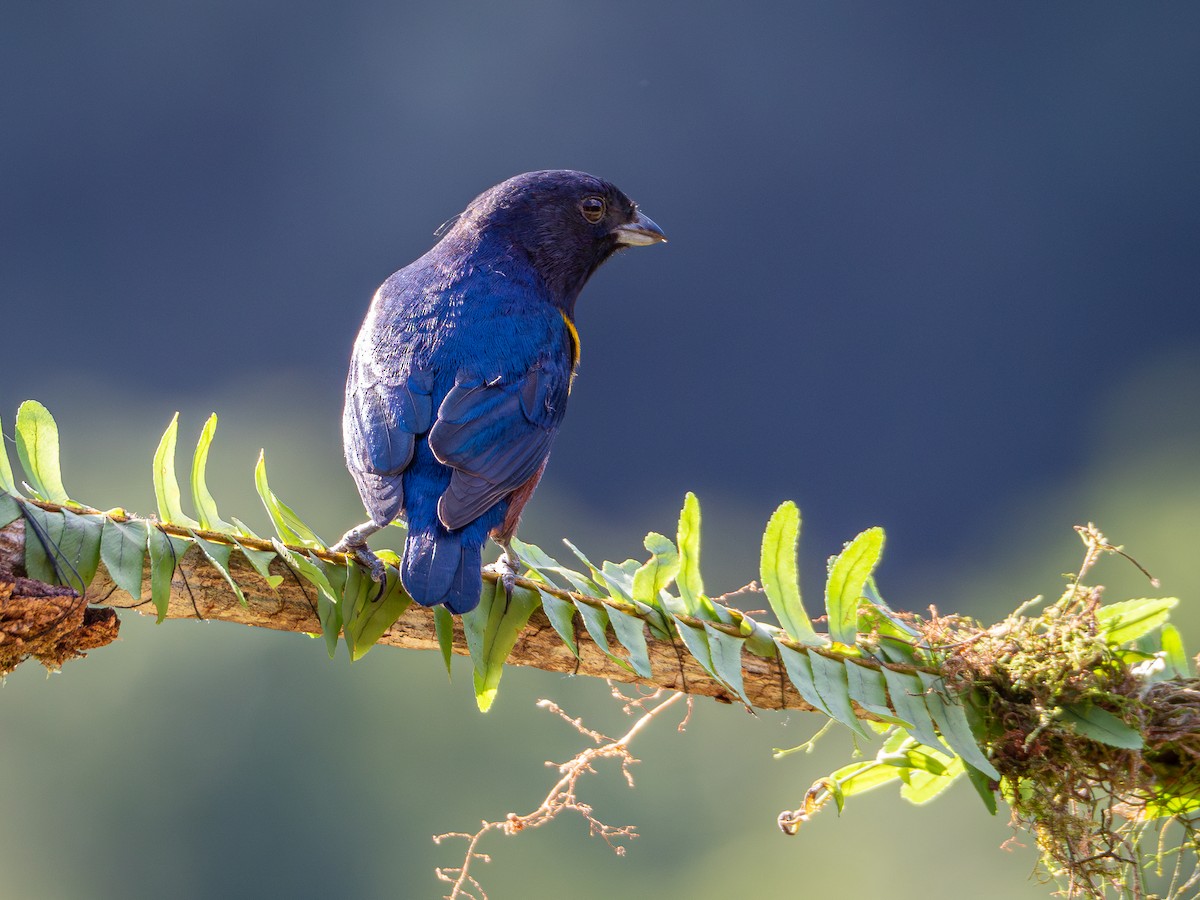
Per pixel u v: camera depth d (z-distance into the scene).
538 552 4.72
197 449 4.29
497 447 5.76
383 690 15.84
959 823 15.35
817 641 4.68
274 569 4.38
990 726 4.71
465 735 15.62
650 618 4.59
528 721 15.80
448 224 7.26
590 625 4.50
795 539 4.68
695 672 4.61
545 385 6.09
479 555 4.60
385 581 4.55
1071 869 4.72
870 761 5.01
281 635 16.28
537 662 4.63
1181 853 4.76
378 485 5.55
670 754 16.48
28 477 4.18
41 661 4.14
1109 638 4.86
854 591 4.68
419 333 6.07
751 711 4.65
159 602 4.14
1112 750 4.72
